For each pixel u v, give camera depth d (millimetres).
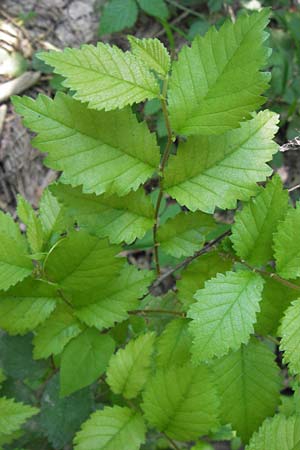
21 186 602
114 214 320
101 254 314
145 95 297
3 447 337
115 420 317
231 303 307
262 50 287
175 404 313
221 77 295
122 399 343
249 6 690
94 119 302
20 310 327
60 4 676
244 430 332
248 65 290
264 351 333
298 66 667
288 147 336
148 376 326
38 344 332
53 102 299
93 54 292
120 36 680
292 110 611
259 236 322
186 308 342
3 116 614
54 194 313
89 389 339
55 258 314
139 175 309
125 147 308
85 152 303
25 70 636
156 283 369
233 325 304
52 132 300
